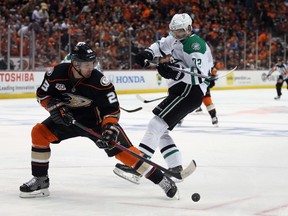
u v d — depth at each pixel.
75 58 4.45
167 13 25.75
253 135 9.73
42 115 13.45
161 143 5.69
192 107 5.56
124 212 4.36
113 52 21.22
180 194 5.06
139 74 22.39
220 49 24.66
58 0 22.14
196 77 5.51
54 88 4.64
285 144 8.57
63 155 7.33
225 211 4.40
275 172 6.19
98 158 7.11
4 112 14.12
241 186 5.42
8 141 8.84
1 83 18.33
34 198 4.87
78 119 4.76
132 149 4.81
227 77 25.25
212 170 6.30
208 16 26.67
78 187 5.36
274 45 26.94
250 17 28.77
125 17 24.00
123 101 18.30
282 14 30.08
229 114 13.95
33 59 19.09
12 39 18.55
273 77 27.80
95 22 21.86
